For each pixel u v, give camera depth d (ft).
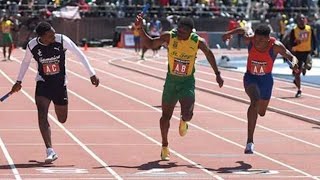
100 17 234.38
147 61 180.24
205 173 49.32
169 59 52.44
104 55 200.44
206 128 72.38
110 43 235.61
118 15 236.22
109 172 49.14
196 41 51.90
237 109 88.69
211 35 236.63
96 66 161.07
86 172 48.98
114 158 54.80
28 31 221.25
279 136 67.97
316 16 211.82
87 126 72.23
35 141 62.39
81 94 102.68
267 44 55.21
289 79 132.05
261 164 53.26
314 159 55.88
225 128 72.54
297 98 101.19
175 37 51.98
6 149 58.34
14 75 132.98
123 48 231.50
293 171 50.67
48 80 52.47
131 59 187.01
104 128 71.05
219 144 62.59
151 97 99.81
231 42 235.40
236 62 180.24
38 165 51.47
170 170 50.26
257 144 63.00
